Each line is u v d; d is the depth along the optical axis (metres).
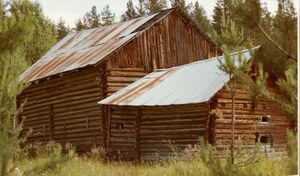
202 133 18.45
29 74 26.30
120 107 21.69
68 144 22.41
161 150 19.84
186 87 19.61
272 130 19.73
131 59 23.78
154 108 20.39
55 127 25.16
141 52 24.20
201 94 18.16
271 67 7.47
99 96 22.58
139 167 15.93
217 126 18.41
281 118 20.03
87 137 22.91
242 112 19.05
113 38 25.44
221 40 10.21
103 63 22.81
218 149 18.23
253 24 7.46
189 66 22.27
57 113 25.17
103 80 22.75
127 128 21.38
